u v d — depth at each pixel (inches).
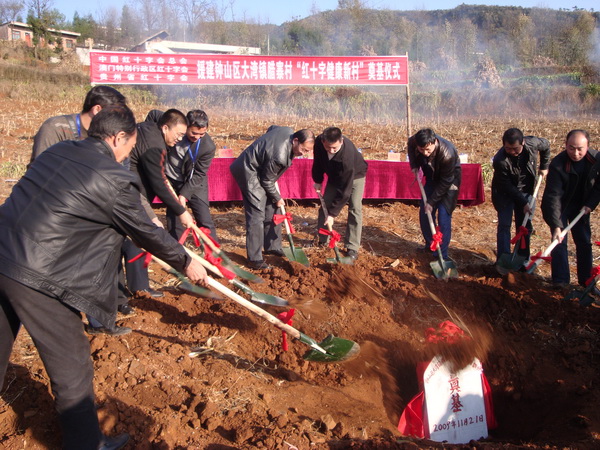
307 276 217.3
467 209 346.0
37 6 2133.4
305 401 155.7
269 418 143.9
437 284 217.6
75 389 119.5
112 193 115.7
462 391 160.2
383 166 338.6
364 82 411.8
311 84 408.5
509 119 781.3
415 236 290.5
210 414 140.6
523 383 179.0
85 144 121.7
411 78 1251.8
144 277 198.4
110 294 120.6
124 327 177.3
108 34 2148.1
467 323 199.3
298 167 332.8
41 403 141.3
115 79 388.2
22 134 548.4
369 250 265.6
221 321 188.1
